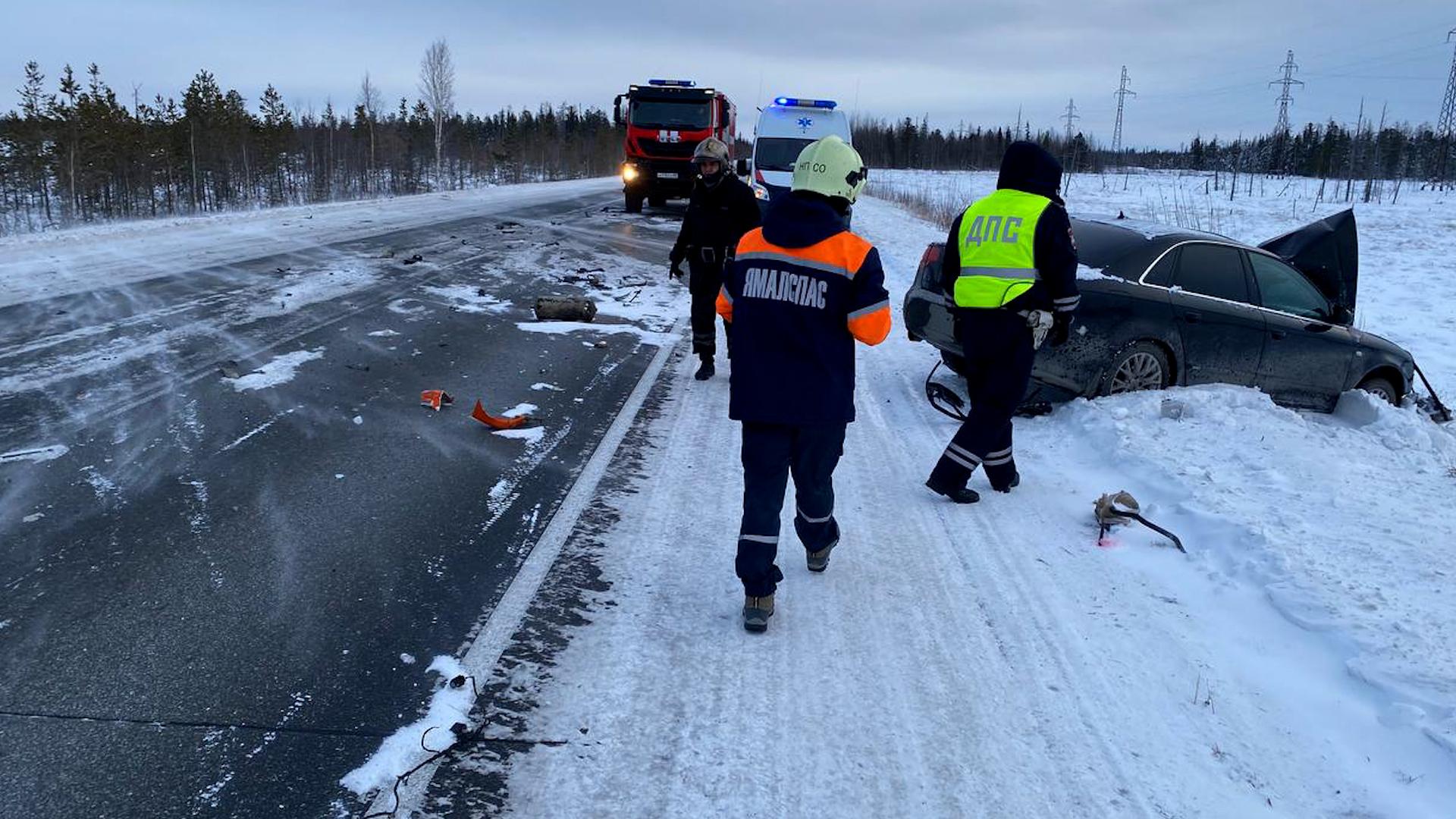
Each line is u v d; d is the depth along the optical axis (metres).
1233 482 5.02
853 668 3.24
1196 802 2.61
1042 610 3.72
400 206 23.42
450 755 2.64
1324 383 7.37
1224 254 7.05
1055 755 2.80
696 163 6.75
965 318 4.87
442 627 3.34
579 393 6.69
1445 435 6.62
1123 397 6.41
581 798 2.49
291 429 5.45
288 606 3.42
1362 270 19.16
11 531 3.92
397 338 7.97
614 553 4.05
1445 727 2.81
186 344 7.31
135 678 2.91
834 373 3.34
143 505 4.26
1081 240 7.08
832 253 3.25
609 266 13.28
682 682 3.09
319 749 2.62
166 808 2.35
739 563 3.39
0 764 2.48
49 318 7.99
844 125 18.03
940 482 4.84
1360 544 4.18
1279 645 3.44
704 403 6.62
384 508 4.38
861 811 2.51
